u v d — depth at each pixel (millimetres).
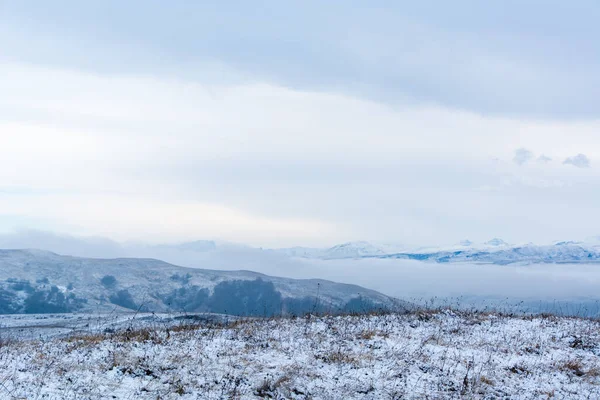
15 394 12867
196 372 15211
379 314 25906
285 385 14562
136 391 13711
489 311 27438
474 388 15070
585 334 21922
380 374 15711
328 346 18312
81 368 15109
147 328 21734
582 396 14961
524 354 18844
